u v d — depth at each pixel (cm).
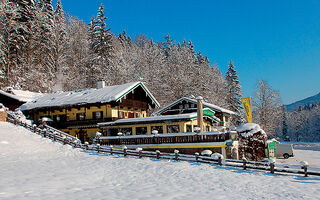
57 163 1870
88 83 5531
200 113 2506
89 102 3444
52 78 5397
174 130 2741
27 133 2825
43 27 5412
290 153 3525
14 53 4900
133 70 5472
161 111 4250
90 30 5572
